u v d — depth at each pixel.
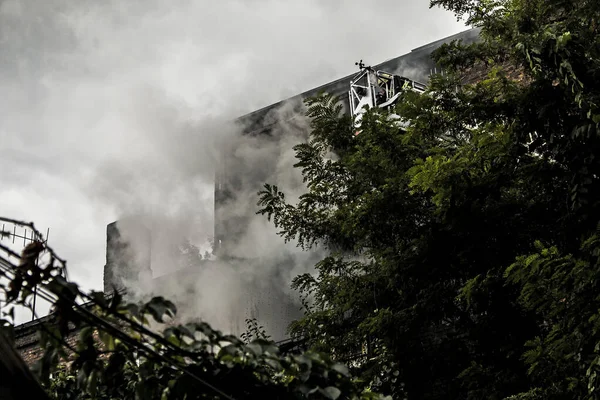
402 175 14.31
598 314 10.07
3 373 4.04
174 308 5.44
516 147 12.57
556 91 12.00
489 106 12.78
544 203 12.98
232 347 5.61
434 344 13.30
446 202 13.01
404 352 13.04
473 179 12.86
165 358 5.36
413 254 13.46
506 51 13.05
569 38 11.52
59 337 5.52
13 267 5.13
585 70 11.74
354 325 14.38
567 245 12.28
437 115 13.38
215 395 5.46
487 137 12.77
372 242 14.65
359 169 14.89
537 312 11.06
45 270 5.20
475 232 13.00
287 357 5.73
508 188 13.52
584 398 10.59
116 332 5.29
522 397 11.26
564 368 11.06
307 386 5.48
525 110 12.27
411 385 12.91
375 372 12.94
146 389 5.54
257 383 5.56
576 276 10.41
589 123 11.49
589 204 11.80
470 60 13.44
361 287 14.48
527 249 12.98
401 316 13.16
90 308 5.71
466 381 12.31
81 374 5.54
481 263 13.09
